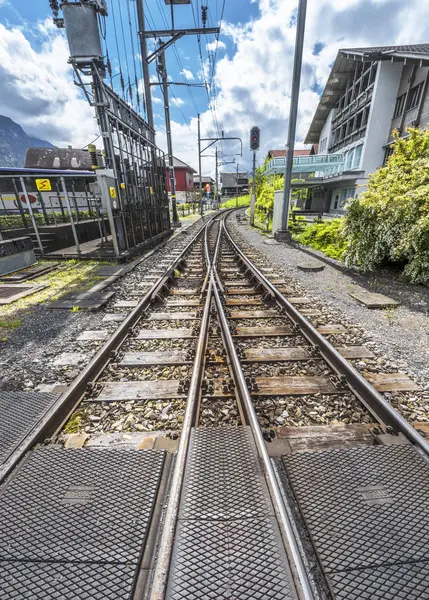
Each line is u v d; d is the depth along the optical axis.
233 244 10.41
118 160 8.07
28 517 1.40
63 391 2.53
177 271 6.68
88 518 1.40
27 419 2.11
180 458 1.70
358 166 18.58
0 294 5.24
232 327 3.81
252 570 1.17
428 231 5.00
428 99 13.15
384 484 1.57
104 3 6.82
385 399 2.28
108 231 12.94
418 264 5.20
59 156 38.06
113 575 1.16
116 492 1.54
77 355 3.19
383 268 6.73
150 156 11.66
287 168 11.10
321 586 1.16
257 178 33.00
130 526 1.35
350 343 3.41
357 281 5.98
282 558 1.21
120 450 1.83
